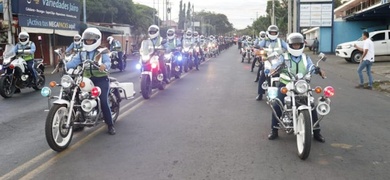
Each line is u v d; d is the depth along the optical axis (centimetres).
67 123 619
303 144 560
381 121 820
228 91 1262
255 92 1239
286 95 637
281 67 655
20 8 2084
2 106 1030
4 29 1972
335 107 978
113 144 646
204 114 888
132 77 1745
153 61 1134
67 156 584
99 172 517
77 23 2784
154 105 1003
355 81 1559
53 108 600
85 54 681
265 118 846
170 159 568
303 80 592
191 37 2072
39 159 571
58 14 2500
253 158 573
